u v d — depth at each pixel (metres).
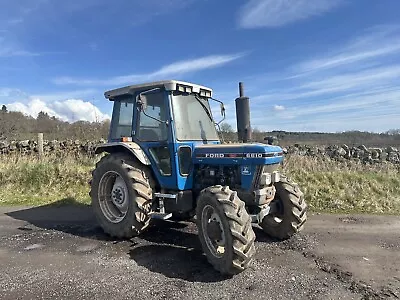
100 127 14.97
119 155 5.00
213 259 3.65
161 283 3.38
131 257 4.11
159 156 4.70
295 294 3.14
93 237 4.93
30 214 6.38
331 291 3.20
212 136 5.08
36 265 3.88
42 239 4.85
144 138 4.86
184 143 4.57
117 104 5.40
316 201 6.97
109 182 5.13
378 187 7.92
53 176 8.72
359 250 4.34
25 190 8.25
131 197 4.61
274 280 3.44
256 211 4.15
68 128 15.05
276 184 4.70
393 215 6.18
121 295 3.13
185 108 4.76
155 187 4.78
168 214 4.48
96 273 3.64
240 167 4.15
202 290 3.22
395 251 4.31
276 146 4.27
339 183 8.02
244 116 4.80
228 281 3.42
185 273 3.62
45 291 3.22
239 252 3.36
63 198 7.63
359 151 11.48
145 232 5.11
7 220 5.95
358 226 5.44
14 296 3.12
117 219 4.89
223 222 3.49
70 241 4.75
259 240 4.71
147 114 4.79
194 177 4.63
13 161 9.75
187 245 4.54
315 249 4.38
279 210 4.69
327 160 10.33
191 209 4.60
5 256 4.17
